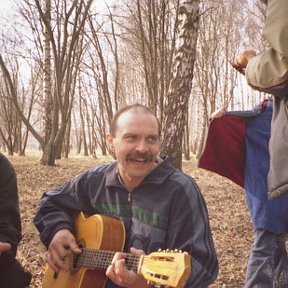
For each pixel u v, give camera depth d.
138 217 2.56
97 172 2.80
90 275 2.63
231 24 30.81
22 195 9.47
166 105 8.86
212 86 29.81
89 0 16.50
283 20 2.21
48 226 2.81
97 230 2.61
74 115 48.28
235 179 3.81
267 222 3.51
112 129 2.58
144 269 2.12
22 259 5.14
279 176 2.52
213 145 3.71
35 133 17.34
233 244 6.21
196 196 2.48
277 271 3.66
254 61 2.46
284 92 2.42
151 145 2.49
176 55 8.79
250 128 3.66
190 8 8.66
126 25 24.66
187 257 2.03
